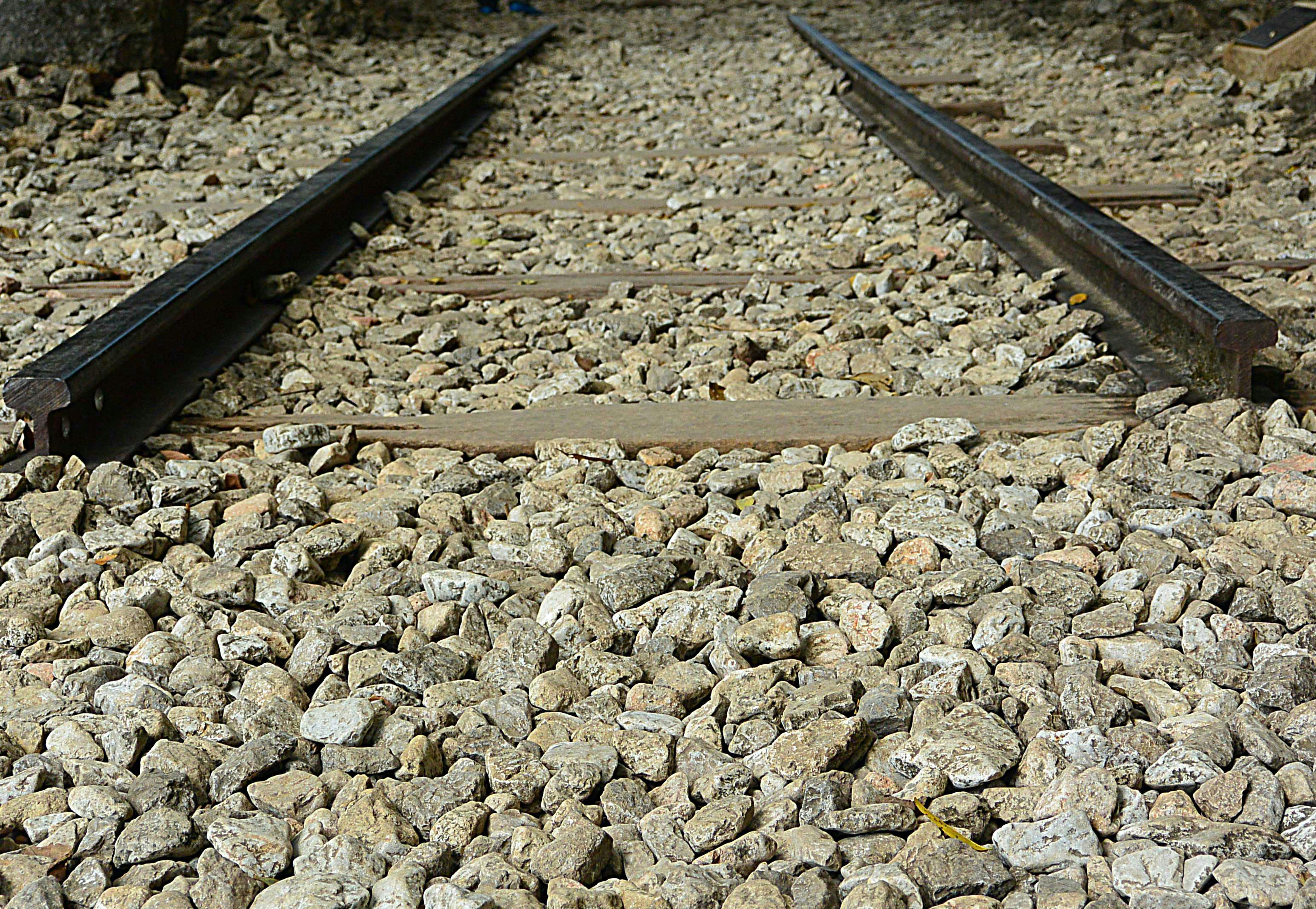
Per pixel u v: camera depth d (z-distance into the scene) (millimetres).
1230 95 7852
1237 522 2477
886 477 2787
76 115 7152
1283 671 1924
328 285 4305
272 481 2789
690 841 1689
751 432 2984
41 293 4215
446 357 3697
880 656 2102
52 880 1586
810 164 6426
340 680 2051
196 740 1889
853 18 12742
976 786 1763
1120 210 5441
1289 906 1506
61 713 1958
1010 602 2152
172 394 3215
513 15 14250
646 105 8445
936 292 4094
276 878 1645
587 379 3428
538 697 1995
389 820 1704
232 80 8688
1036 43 10211
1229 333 2891
